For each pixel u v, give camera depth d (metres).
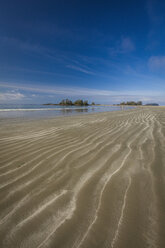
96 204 1.21
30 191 1.40
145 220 1.03
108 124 5.74
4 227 0.99
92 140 3.27
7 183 1.54
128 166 1.92
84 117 9.20
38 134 3.94
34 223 1.02
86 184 1.52
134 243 0.87
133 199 1.26
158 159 2.12
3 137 3.60
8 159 2.21
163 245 0.86
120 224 1.01
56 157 2.27
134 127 4.89
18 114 11.86
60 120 7.43
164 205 1.18
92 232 0.95
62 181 1.58
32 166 1.96
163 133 3.79
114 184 1.51
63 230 0.96
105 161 2.10
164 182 1.52
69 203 1.23
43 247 0.85
